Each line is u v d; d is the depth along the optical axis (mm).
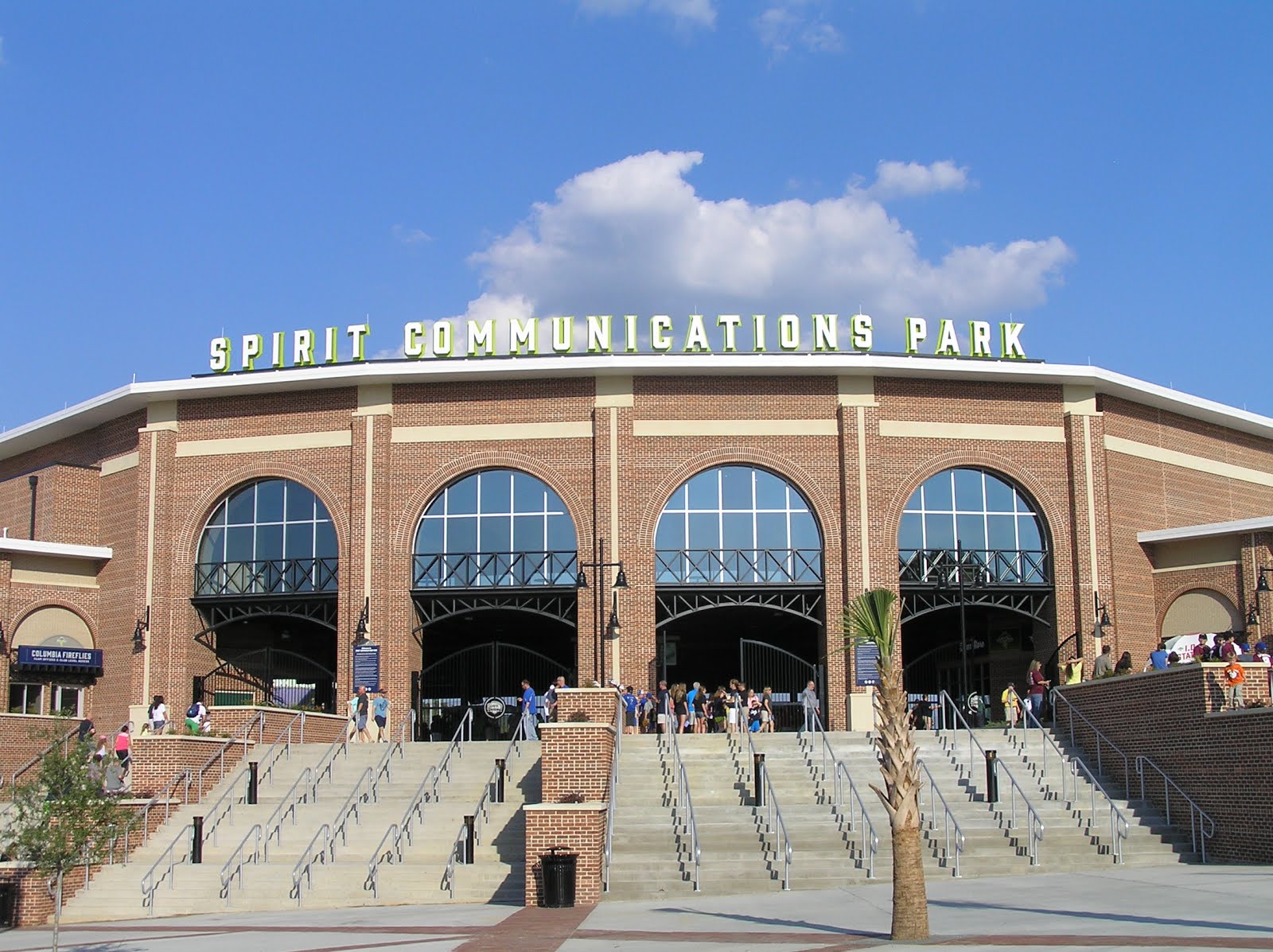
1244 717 27672
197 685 44688
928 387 44594
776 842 26875
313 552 44281
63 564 46000
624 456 43281
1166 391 46500
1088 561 43938
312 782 32625
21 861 25125
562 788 26484
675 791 29719
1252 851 27203
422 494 43688
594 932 20281
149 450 45594
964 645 40625
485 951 18703
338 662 42719
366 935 21297
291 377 44031
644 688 41594
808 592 43062
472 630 51062
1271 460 52312
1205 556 45188
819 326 44062
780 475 43656
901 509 43656
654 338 43875
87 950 21266
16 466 52594
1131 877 24391
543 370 43125
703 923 20844
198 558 45188
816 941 18547
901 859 18422
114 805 22656
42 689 44812
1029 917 19922
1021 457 44656
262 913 25781
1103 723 32719
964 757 32750
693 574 43062
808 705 39094
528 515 43625
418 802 29422
